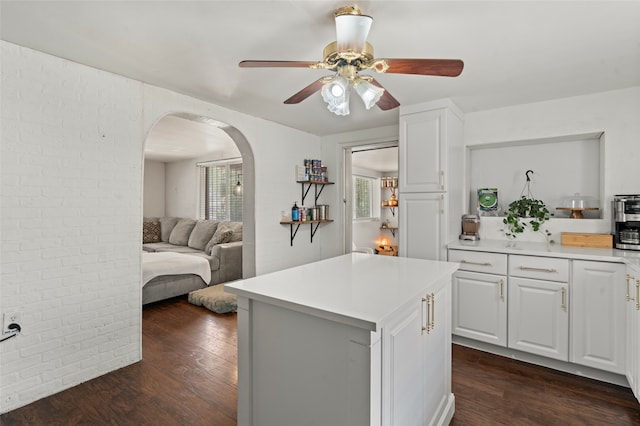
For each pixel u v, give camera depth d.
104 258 2.31
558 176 3.06
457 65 1.48
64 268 2.12
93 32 1.80
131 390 2.11
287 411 1.36
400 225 3.04
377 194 7.73
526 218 3.02
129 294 2.45
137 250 2.50
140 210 2.52
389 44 1.91
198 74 2.39
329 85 1.56
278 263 3.87
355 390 1.14
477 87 2.59
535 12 1.59
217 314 3.62
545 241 2.94
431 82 2.49
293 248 4.08
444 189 2.82
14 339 1.92
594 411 1.92
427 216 2.91
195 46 1.96
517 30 1.76
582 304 2.28
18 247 1.93
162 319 3.45
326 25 1.72
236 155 5.81
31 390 1.98
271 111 3.34
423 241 2.93
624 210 2.41
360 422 1.13
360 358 1.12
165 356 2.58
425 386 1.56
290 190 4.03
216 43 1.93
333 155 4.41
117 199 2.38
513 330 2.53
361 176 7.13
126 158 2.43
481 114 3.20
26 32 1.80
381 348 1.17
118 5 1.56
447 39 1.86
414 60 1.45
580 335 2.29
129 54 2.07
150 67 2.26
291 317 1.33
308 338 1.28
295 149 4.11
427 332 1.57
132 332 2.46
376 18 1.64
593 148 2.91
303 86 2.63
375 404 1.13
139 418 1.84
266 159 3.69
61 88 2.10
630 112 2.58
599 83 2.50
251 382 1.49
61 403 1.97
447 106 2.82
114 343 2.36
